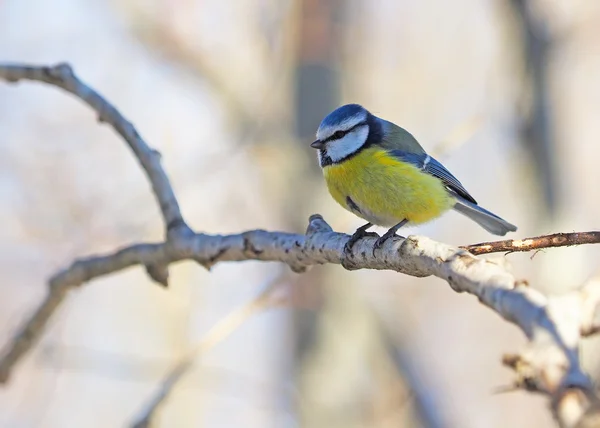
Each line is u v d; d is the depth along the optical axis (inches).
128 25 602.5
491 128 591.5
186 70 595.2
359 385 520.1
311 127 537.6
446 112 693.9
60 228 499.5
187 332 545.6
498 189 642.8
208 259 255.4
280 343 564.1
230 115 573.9
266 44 571.2
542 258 385.4
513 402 649.0
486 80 502.9
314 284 484.4
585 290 147.1
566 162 466.0
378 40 690.8
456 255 165.9
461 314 679.7
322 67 537.3
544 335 122.0
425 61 706.8
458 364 675.4
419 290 653.3
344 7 547.5
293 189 536.1
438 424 537.6
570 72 542.3
